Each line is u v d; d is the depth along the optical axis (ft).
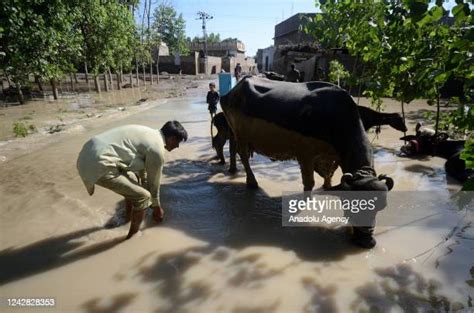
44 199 18.47
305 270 12.63
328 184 18.74
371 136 31.86
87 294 11.46
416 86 17.69
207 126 38.60
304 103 15.93
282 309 10.75
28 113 47.34
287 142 16.76
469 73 12.55
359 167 14.51
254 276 12.33
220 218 16.72
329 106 15.39
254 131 18.02
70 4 47.62
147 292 11.55
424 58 15.31
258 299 11.19
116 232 15.28
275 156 18.52
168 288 11.74
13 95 63.31
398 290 11.50
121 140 13.55
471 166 12.23
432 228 15.44
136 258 13.38
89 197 18.80
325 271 12.57
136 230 14.73
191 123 40.42
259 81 19.02
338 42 23.16
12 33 28.96
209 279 12.17
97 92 76.84
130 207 15.98
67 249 14.01
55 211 17.13
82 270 12.70
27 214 16.85
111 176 13.14
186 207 17.88
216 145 24.50
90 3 61.00
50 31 33.19
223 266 12.90
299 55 72.43
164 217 16.74
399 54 16.40
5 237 14.85
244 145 19.65
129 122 40.86
